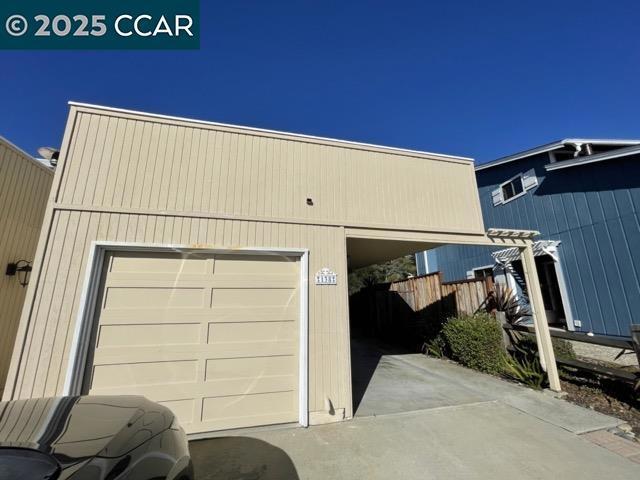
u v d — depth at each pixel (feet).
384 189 16.39
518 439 10.80
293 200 14.62
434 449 10.18
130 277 12.09
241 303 13.05
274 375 12.77
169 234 12.60
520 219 33.88
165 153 13.35
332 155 15.89
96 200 12.08
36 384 10.18
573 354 18.15
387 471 8.97
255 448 10.39
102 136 12.76
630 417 12.56
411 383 17.42
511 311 20.77
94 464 4.45
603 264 25.63
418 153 17.58
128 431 5.58
